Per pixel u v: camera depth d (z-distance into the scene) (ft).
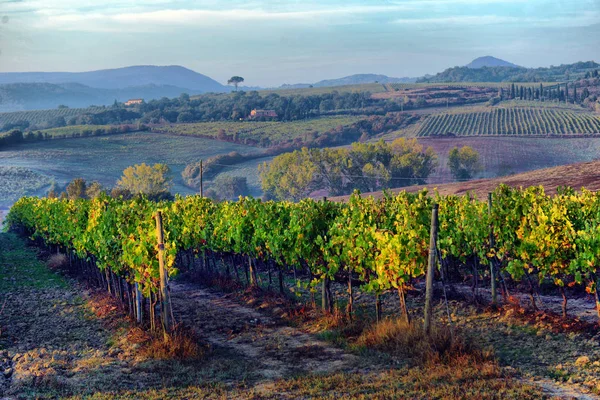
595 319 50.57
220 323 59.82
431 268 45.44
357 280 75.72
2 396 37.01
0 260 117.08
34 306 70.79
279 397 36.04
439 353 42.57
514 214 56.03
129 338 52.16
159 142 631.97
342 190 368.27
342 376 39.19
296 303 65.87
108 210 71.67
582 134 501.56
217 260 108.06
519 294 64.44
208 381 40.22
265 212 72.90
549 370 38.63
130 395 37.09
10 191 400.67
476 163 372.79
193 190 408.05
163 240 51.96
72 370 43.27
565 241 51.06
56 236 105.91
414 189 231.50
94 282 84.79
